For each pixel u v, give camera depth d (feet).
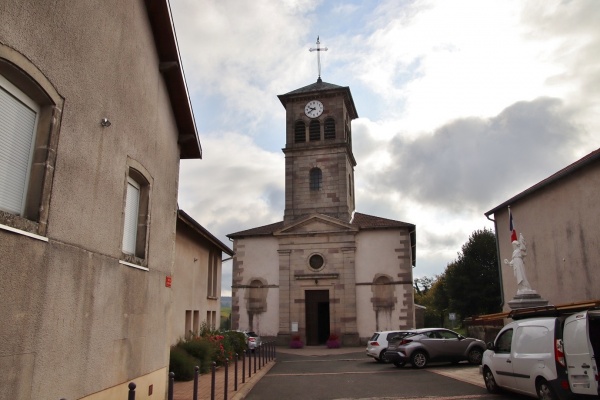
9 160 16.48
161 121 32.19
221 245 69.31
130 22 26.35
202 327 62.39
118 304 23.85
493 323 63.00
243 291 106.42
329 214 107.96
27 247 16.11
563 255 52.80
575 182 50.44
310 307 104.53
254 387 44.32
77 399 19.34
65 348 18.45
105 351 22.17
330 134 112.98
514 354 32.89
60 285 18.20
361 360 71.87
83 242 20.21
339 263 103.14
